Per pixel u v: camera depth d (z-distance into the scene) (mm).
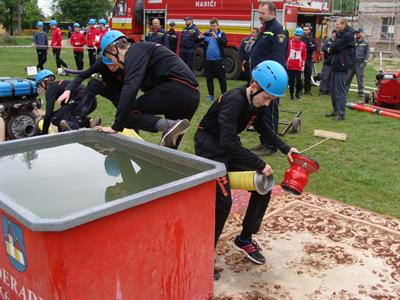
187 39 11242
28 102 6039
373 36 27516
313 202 4230
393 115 8375
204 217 2373
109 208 1860
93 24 15586
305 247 3381
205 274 2482
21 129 6020
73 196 2271
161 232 2150
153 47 3375
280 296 2793
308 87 11211
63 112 4344
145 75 3379
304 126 7586
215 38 9477
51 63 17875
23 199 2227
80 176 2561
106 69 4090
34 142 2996
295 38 9844
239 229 3654
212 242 2480
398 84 9062
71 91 4113
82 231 1833
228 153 2930
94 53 15445
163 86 3340
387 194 4555
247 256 3143
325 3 14492
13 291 2145
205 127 2982
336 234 3588
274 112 6195
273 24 5852
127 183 2436
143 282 2133
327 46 10797
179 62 3414
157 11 15039
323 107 9375
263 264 3143
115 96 4203
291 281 2951
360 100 10336
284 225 3730
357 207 4152
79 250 1847
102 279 1958
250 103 2775
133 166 2717
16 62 17828
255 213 3049
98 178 2529
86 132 3178
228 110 2738
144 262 2109
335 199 4398
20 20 59812
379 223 3805
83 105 4219
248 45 8867
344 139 5809
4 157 2875
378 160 5762
